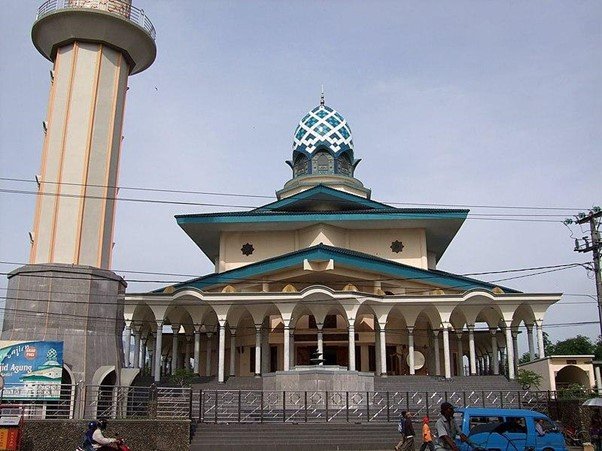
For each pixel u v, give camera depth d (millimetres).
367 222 45750
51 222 30672
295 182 53000
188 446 23578
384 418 28234
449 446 12797
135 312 40156
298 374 31125
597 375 38875
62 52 33375
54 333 28578
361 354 44094
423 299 40219
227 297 39344
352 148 55062
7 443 20812
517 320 44531
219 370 38469
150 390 27562
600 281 29609
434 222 45844
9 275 29750
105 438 16391
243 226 46156
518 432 20469
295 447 24000
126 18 33344
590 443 24750
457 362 48344
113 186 32781
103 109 32750
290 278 43750
